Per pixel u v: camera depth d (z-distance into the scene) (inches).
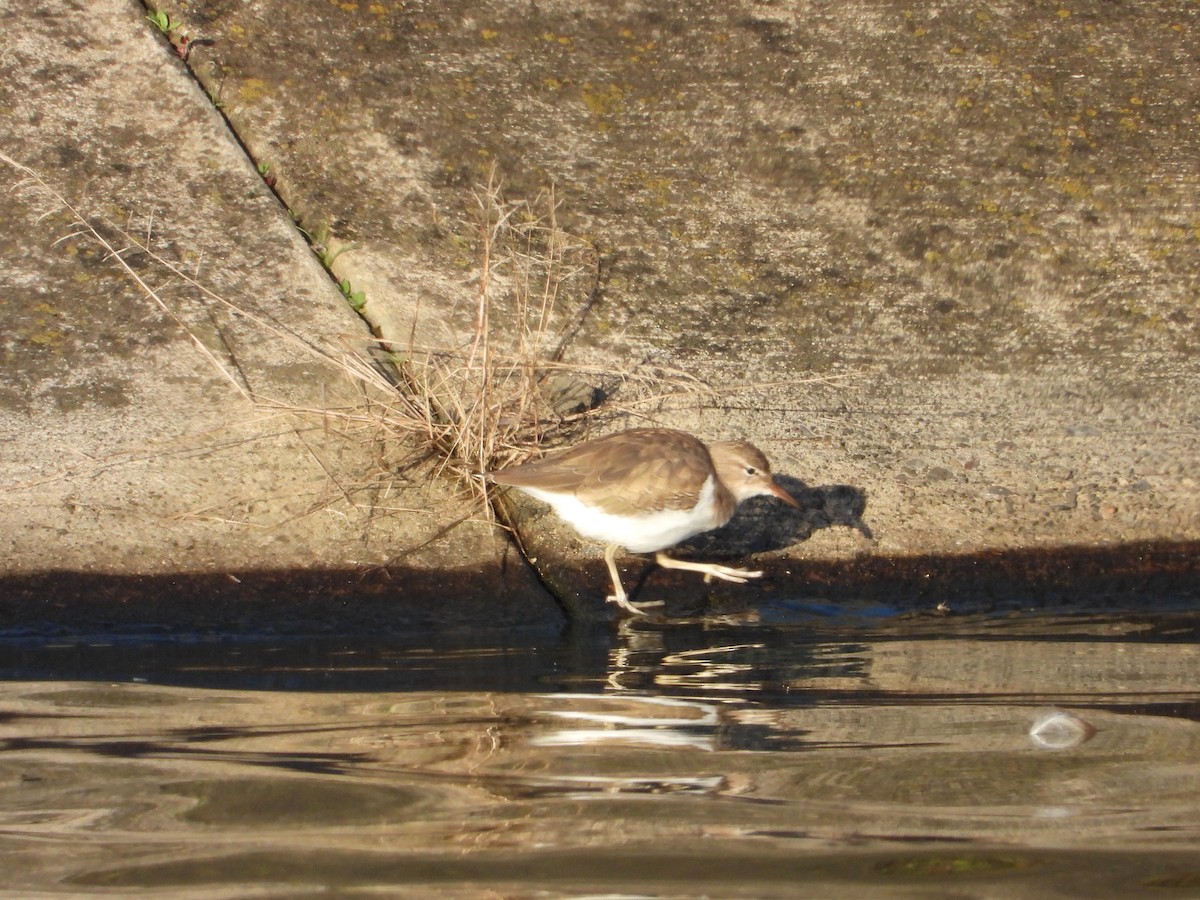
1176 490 424.5
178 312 460.4
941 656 361.1
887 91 576.1
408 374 447.2
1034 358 476.7
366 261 487.8
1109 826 258.8
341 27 580.7
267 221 496.4
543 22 599.5
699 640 376.2
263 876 240.5
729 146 550.3
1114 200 531.5
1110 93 577.0
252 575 386.0
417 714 315.6
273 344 453.7
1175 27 612.1
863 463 436.1
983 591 402.3
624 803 268.1
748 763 287.0
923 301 495.5
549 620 389.7
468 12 598.9
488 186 495.5
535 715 315.0
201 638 369.7
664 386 459.2
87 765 285.3
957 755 291.4
